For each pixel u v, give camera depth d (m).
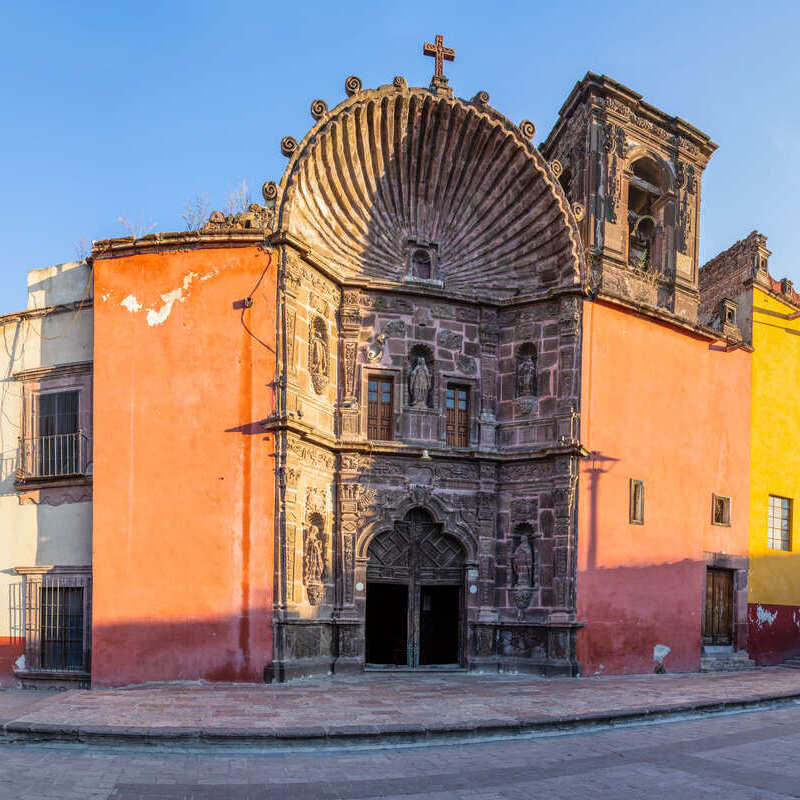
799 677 20.70
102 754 10.73
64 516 19.28
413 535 20.67
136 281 18.50
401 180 21.53
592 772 9.99
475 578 20.59
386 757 10.73
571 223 20.91
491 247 22.09
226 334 18.09
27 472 19.67
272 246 18.33
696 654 22.00
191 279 18.34
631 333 21.88
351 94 19.78
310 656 18.20
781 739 12.27
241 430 17.75
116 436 17.98
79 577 18.81
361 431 20.34
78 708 13.12
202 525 17.45
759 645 24.45
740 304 26.22
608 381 21.16
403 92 20.31
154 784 9.24
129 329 18.34
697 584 22.39
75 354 19.81
